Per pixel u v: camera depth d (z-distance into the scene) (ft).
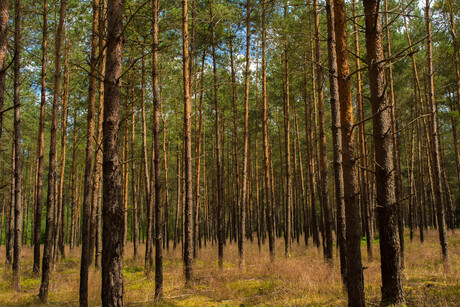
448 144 94.79
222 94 71.36
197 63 57.26
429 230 86.74
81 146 81.00
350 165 16.81
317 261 42.27
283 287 28.76
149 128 67.46
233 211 102.06
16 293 32.42
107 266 14.07
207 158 102.89
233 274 37.68
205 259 57.47
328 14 25.23
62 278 42.32
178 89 56.29
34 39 38.75
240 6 46.98
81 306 23.41
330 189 106.93
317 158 63.41
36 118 69.10
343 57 17.35
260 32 51.13
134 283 37.78
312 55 47.52
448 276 27.81
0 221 103.86
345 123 17.10
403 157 95.76
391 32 53.11
